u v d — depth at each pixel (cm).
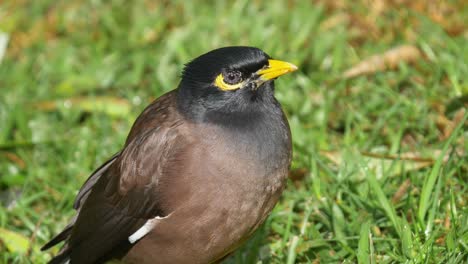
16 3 1495
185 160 834
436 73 1168
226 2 1408
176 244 857
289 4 1378
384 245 914
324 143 1095
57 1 1488
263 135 844
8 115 1254
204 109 847
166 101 894
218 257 879
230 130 838
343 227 945
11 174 1132
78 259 912
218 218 838
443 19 1276
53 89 1313
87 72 1323
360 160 976
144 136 867
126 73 1320
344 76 1196
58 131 1230
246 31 1342
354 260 910
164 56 1301
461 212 918
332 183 1018
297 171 1034
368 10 1329
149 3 1448
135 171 864
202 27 1363
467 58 1173
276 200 874
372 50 1259
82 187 957
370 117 1144
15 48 1416
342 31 1302
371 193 968
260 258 946
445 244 880
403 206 957
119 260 909
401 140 1091
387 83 1179
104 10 1445
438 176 948
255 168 836
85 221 909
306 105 1168
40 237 1038
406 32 1272
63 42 1409
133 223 875
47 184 1108
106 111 1233
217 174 827
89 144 1172
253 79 848
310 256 934
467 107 1068
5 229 1023
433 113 1103
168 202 844
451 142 975
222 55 852
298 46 1292
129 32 1398
